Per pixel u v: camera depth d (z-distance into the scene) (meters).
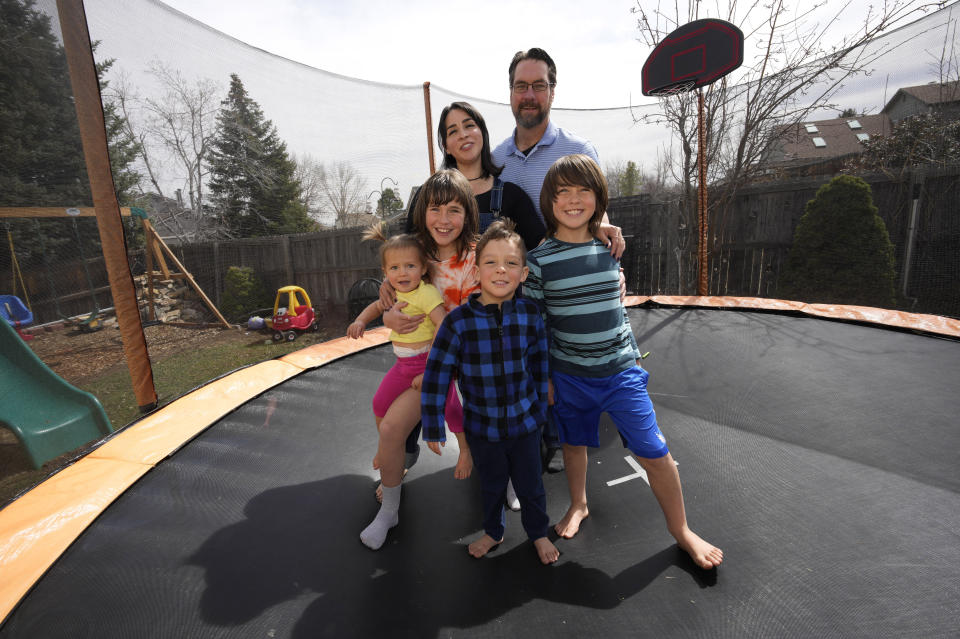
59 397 2.94
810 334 3.08
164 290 5.91
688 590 1.09
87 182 2.99
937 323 2.98
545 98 1.96
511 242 1.15
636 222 6.33
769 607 1.03
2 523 1.37
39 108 2.71
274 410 2.21
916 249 4.82
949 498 1.39
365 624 1.03
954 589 1.06
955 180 4.52
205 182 4.90
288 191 5.52
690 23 4.21
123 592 1.14
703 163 4.45
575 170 1.22
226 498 1.53
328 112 5.00
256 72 4.37
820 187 5.25
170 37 3.65
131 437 1.89
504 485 1.23
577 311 1.27
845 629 0.97
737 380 2.39
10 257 3.21
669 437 1.85
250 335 5.80
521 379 1.19
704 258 4.58
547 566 1.20
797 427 1.87
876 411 1.96
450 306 1.38
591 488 1.55
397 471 1.32
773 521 1.33
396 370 1.38
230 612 1.07
